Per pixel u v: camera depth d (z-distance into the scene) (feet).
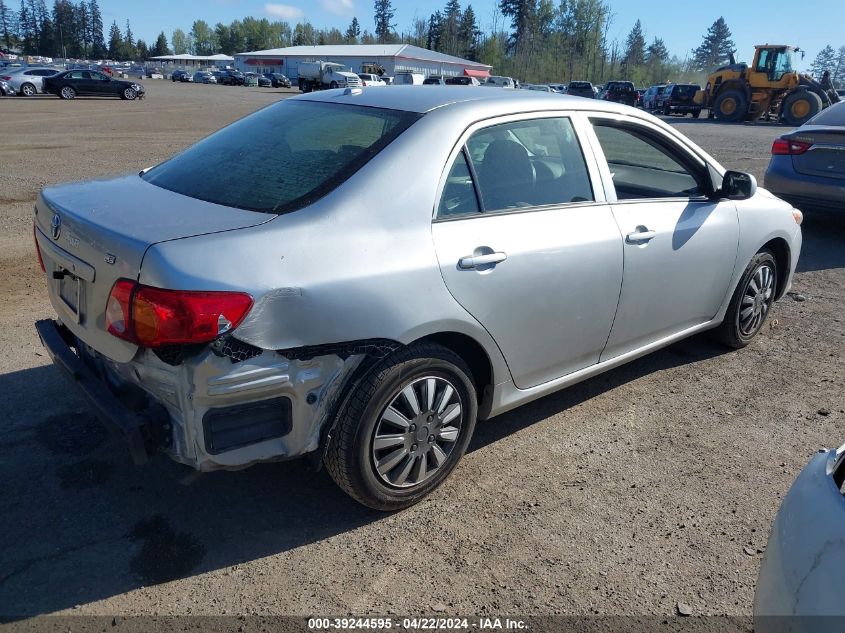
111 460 11.13
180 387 8.02
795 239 16.65
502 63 306.55
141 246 7.95
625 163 12.89
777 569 6.19
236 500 10.39
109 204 9.46
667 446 12.34
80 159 42.06
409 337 9.27
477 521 10.12
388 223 9.25
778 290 17.17
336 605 8.50
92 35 521.65
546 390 11.85
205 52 575.79
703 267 14.05
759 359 16.19
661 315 13.51
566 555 9.50
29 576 8.73
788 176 26.73
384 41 467.93
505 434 12.55
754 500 10.87
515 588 8.87
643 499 10.79
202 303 7.68
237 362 8.06
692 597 8.86
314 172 9.58
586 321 11.85
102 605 8.35
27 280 19.35
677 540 9.89
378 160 9.53
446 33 373.40
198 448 8.23
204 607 8.39
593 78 296.92
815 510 6.14
